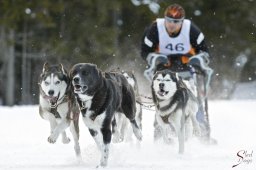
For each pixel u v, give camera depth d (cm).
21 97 3447
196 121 1256
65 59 3356
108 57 3338
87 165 999
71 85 999
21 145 1255
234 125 1568
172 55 1282
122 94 1099
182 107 1130
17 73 3500
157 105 1142
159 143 1229
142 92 1964
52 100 1010
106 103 980
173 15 1245
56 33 3444
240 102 2339
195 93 1242
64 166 980
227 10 3703
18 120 1725
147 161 1027
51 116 1050
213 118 1725
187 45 1277
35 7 3297
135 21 3641
